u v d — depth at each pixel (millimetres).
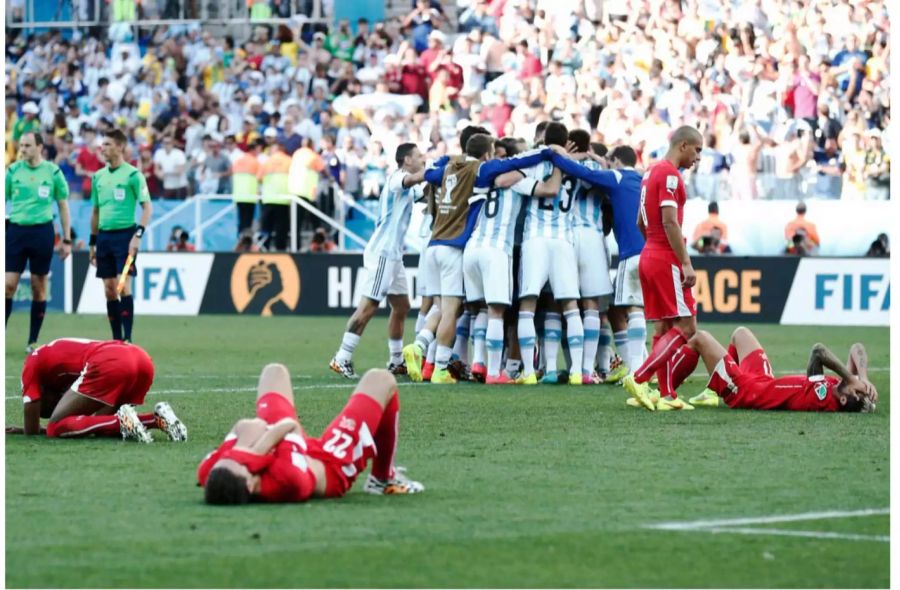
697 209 79750
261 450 22812
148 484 25062
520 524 21719
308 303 83062
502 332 45406
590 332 45344
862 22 87938
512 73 92812
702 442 30875
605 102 90250
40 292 55469
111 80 98000
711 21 90188
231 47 98062
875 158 81688
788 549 20188
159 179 88688
